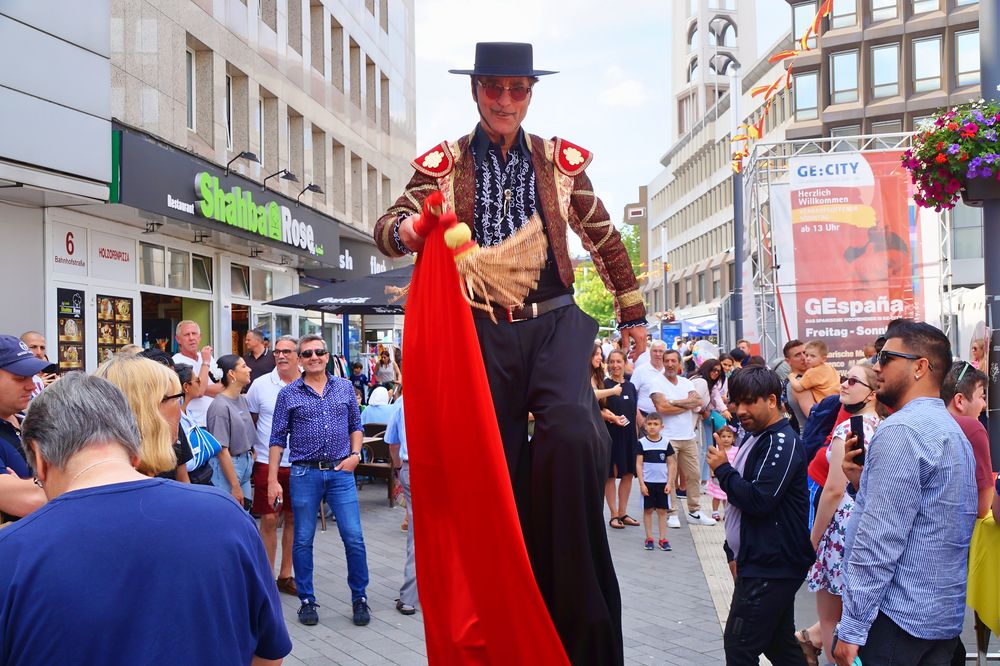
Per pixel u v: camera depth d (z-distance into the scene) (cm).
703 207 6366
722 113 5812
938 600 337
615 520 1083
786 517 437
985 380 488
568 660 260
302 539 687
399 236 290
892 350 364
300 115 2125
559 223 309
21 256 1134
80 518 209
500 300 277
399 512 1166
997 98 710
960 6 3794
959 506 341
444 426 261
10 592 200
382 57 2920
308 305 1294
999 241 687
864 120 3991
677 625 676
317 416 693
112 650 201
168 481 224
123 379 332
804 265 1496
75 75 1079
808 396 809
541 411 290
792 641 454
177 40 1482
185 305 1623
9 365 401
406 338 275
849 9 4041
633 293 331
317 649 623
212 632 209
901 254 1476
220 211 1416
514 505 259
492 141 313
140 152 1188
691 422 1089
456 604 261
